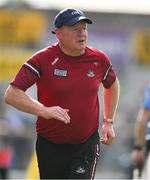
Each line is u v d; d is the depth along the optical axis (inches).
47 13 1892.2
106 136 653.3
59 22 618.2
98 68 634.2
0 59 1814.7
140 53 1961.1
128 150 1427.2
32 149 1533.0
